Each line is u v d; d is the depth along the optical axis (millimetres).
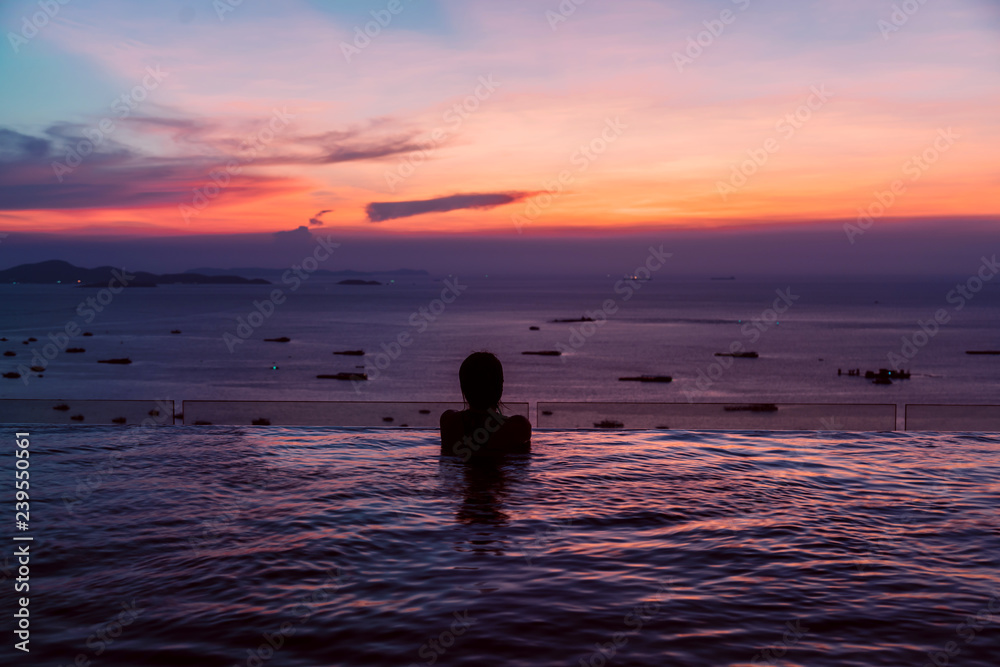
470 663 1827
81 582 2416
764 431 5922
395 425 6133
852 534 2990
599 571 2523
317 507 3398
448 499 3561
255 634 2004
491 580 2436
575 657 1859
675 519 3209
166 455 4707
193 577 2461
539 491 3736
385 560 2641
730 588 2365
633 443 5277
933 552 2754
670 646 1925
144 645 1933
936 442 5344
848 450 4996
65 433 5645
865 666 1816
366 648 1913
